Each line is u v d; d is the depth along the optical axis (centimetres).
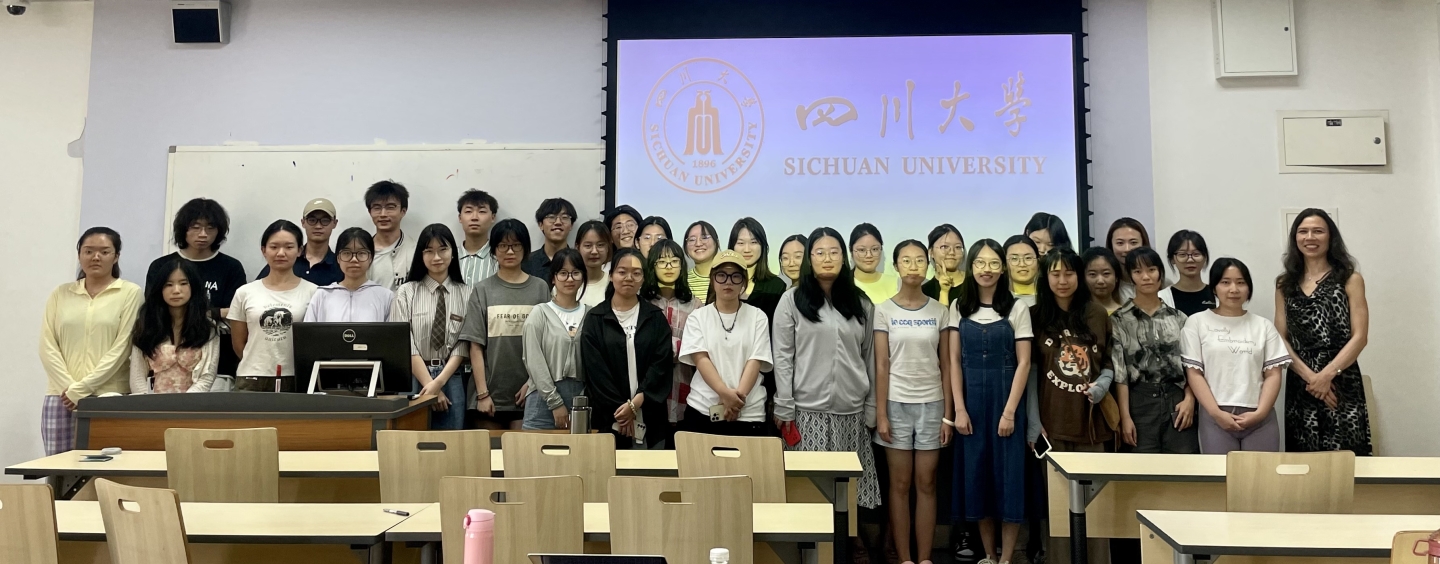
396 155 460
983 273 357
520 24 467
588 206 455
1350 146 439
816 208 448
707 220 451
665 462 273
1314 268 376
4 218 467
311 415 310
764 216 450
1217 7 445
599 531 200
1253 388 342
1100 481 270
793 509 223
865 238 409
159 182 464
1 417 460
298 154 461
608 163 453
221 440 260
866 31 454
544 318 368
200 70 469
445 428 392
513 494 192
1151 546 212
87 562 211
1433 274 433
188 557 184
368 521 207
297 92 468
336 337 333
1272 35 441
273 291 389
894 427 359
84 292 398
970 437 354
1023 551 385
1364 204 438
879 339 364
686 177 452
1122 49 450
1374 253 436
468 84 466
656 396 353
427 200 457
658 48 457
